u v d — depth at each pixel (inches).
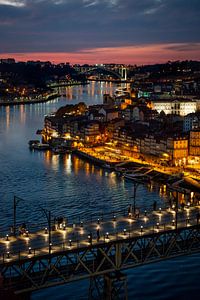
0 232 6348.4
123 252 4790.8
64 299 4874.5
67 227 4931.1
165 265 5639.8
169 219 5211.6
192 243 4913.9
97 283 4862.2
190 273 5452.8
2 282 3878.0
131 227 4896.7
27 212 7436.0
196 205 5831.7
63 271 4340.6
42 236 4643.2
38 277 4202.8
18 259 4062.5
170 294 5014.8
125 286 4483.3
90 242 4397.1
